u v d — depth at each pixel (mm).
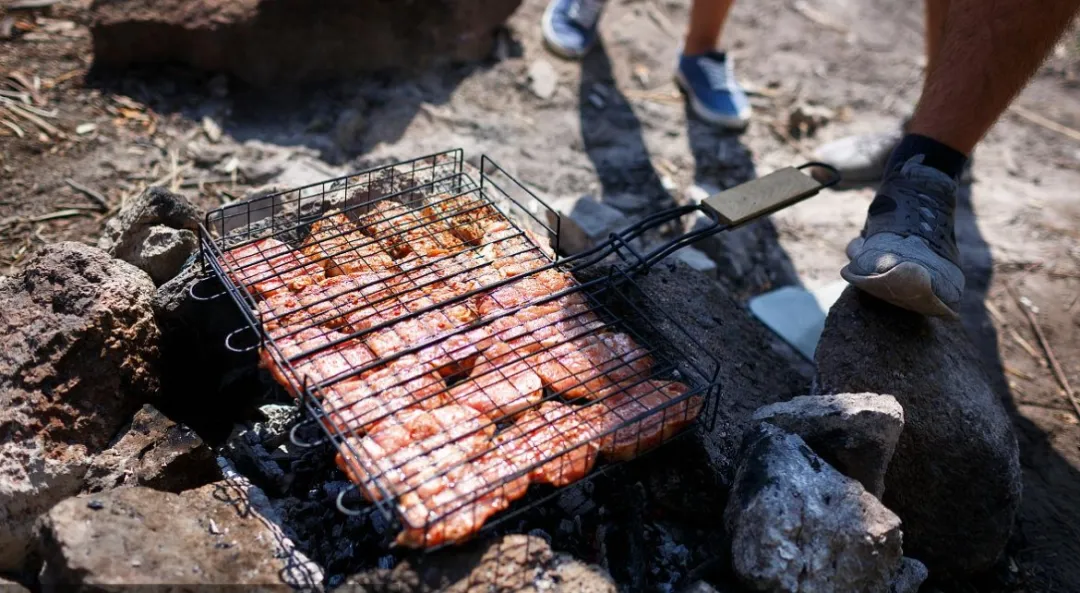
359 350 1263
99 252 1340
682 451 1263
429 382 1238
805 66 2482
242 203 1411
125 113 1912
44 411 1219
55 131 1837
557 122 2131
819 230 1984
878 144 2113
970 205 2102
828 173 2105
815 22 2676
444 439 1180
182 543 1131
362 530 1246
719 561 1212
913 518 1366
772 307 1773
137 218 1470
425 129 2023
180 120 1924
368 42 2066
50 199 1710
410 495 1117
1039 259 1969
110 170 1784
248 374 1421
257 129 1952
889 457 1274
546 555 1137
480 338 1290
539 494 1244
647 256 1380
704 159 2105
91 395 1249
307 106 2023
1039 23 1366
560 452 1152
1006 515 1368
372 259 1389
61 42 2031
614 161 2055
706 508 1266
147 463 1229
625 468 1284
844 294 1461
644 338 1390
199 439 1261
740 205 1415
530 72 2232
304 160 1829
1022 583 1403
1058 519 1491
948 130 1421
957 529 1367
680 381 1330
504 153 2006
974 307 1846
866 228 1478
